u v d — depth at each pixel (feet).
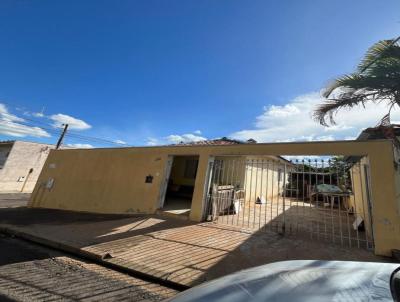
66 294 10.30
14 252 16.42
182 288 11.21
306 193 44.24
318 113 19.26
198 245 17.03
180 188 44.52
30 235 20.24
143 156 31.50
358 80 17.01
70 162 39.52
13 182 71.56
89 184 35.50
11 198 55.01
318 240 18.45
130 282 11.94
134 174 31.42
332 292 4.32
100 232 21.18
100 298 10.05
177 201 36.70
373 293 4.20
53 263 14.46
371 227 16.89
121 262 14.03
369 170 17.01
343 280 4.92
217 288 5.08
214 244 17.22
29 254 16.12
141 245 17.13
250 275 5.81
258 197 40.78
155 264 13.64
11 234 21.84
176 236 19.33
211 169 25.82
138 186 30.45
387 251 14.96
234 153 23.81
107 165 34.76
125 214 29.71
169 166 29.63
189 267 13.16
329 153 18.81
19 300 9.61
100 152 36.37
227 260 14.16
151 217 26.20
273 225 23.40
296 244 17.17
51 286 11.06
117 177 32.94
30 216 30.12
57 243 17.95
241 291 4.73
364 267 5.95
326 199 34.94
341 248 16.48
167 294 10.71
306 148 19.94
